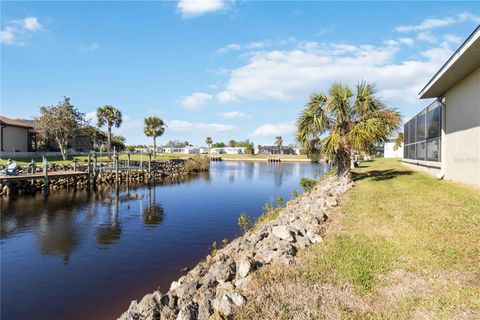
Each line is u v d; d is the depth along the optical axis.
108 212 18.72
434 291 4.35
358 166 26.78
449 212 7.80
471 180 11.43
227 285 5.00
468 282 4.48
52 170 31.97
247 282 4.94
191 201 22.97
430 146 16.97
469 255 5.27
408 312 3.96
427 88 13.70
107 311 7.39
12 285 8.75
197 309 4.41
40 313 7.32
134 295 8.19
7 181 23.75
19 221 16.27
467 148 11.79
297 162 91.69
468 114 11.66
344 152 15.08
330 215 8.73
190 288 5.33
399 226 7.15
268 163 86.12
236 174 48.09
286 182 36.62
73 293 8.30
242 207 20.67
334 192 11.86
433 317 3.81
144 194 26.48
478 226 6.52
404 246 5.95
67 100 40.69
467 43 8.91
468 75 11.62
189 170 50.25
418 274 4.84
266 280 4.95
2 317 7.14
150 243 12.61
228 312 4.14
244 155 117.81
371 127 14.20
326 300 4.33
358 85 15.23
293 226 7.49
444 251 5.54
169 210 19.50
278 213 12.48
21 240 12.95
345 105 14.97
